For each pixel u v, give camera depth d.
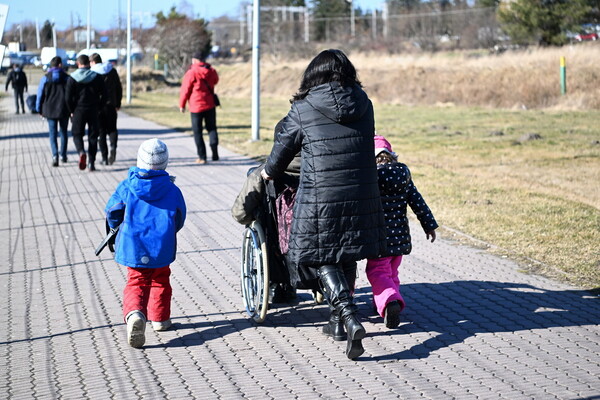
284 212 5.40
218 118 27.80
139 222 5.29
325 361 5.03
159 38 68.25
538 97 31.11
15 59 77.69
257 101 18.23
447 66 40.69
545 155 16.14
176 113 30.17
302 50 73.44
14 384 4.64
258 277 5.62
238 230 9.12
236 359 5.07
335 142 4.93
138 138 19.77
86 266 7.52
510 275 7.07
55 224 9.49
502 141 18.94
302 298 6.52
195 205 10.64
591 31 47.31
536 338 5.42
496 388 4.54
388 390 4.53
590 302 6.25
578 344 5.30
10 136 20.91
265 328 5.70
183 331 5.64
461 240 8.47
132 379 4.73
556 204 10.30
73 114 13.13
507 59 38.28
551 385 4.58
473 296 6.45
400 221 5.57
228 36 126.19
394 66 44.78
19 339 5.47
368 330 5.64
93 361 5.04
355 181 4.93
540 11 47.81
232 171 13.63
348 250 4.90
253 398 4.42
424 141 19.27
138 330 5.16
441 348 5.25
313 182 4.91
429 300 6.36
